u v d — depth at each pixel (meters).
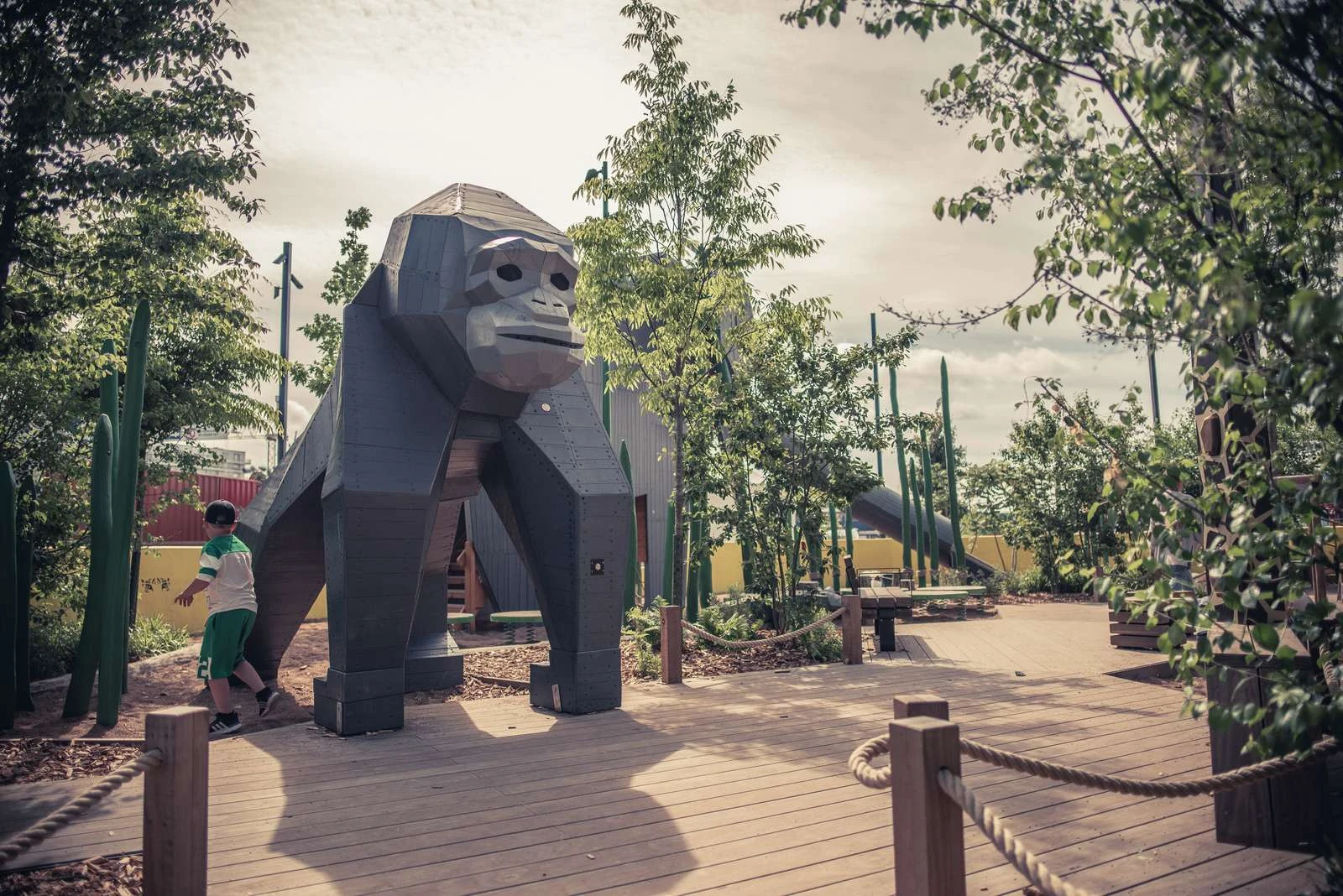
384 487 6.75
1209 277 2.66
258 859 4.09
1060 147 3.27
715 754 6.00
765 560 12.42
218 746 6.40
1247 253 2.96
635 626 11.46
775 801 4.92
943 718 2.96
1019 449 19.98
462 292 6.91
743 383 12.24
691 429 12.15
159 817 3.04
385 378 7.09
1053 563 20.08
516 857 4.10
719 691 8.47
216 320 10.67
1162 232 3.10
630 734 6.64
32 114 5.95
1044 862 3.97
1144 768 5.46
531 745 6.32
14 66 5.97
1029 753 5.86
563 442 7.68
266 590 8.77
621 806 4.86
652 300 10.90
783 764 5.71
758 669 9.96
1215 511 3.25
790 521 12.93
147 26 6.52
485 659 10.67
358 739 6.57
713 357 12.19
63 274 7.43
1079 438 3.64
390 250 7.37
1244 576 3.24
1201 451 3.99
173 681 9.19
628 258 10.84
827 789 5.16
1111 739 6.23
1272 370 3.02
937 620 15.29
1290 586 3.07
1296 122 2.76
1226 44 2.59
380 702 6.81
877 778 2.87
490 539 15.66
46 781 5.49
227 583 7.04
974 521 22.86
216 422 12.56
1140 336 3.15
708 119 10.87
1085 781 2.92
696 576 12.55
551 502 7.55
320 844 4.29
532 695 7.89
